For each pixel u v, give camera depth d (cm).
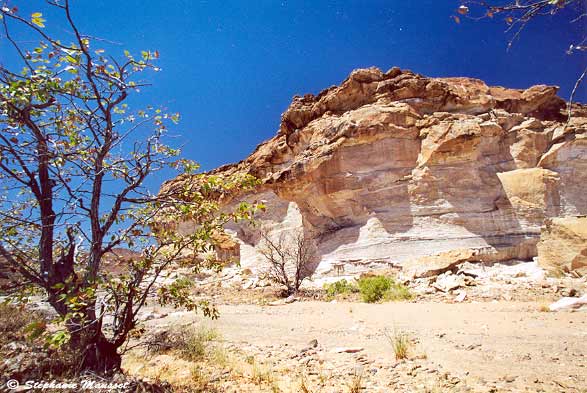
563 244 1667
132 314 512
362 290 1522
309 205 2941
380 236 2502
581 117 2634
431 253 2330
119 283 493
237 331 955
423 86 2825
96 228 497
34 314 858
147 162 521
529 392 428
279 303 1559
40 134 476
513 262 2156
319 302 1537
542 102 2916
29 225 488
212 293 2073
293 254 2803
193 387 481
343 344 764
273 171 3403
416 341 734
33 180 504
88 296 423
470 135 2419
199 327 992
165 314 1257
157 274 518
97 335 491
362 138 2677
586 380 463
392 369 555
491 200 2417
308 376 539
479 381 476
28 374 439
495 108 2850
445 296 1400
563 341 666
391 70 3031
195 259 547
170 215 532
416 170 2556
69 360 475
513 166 2539
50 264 498
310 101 3469
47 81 427
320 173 2766
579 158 2422
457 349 654
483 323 873
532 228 2253
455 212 2408
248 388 485
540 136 2583
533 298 1222
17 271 484
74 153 475
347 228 2684
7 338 634
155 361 631
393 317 1034
